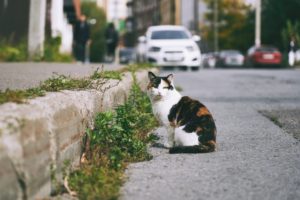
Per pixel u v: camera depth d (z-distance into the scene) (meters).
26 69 15.14
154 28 29.09
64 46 35.31
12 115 4.85
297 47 46.44
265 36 56.59
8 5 27.41
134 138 7.52
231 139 8.63
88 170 6.09
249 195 5.50
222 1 71.25
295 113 11.60
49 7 28.69
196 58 27.75
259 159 7.17
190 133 7.68
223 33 71.06
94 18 78.06
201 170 6.54
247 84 19.67
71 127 6.13
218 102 13.66
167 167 6.71
